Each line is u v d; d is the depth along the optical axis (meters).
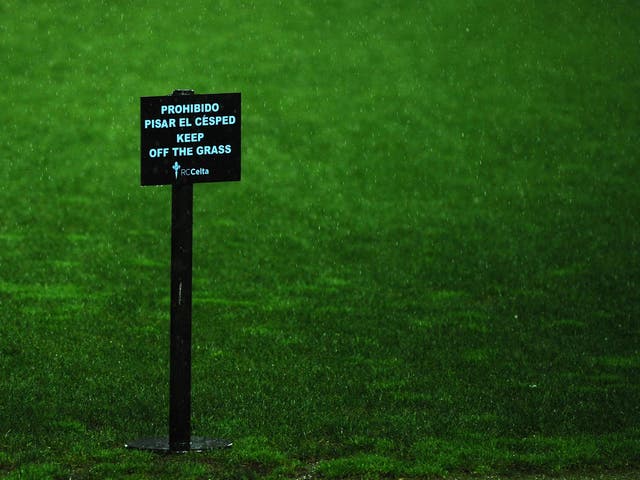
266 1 69.00
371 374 24.66
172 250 17.95
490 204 45.78
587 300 32.62
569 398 22.69
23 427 19.88
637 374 24.98
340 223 42.84
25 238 39.41
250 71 60.69
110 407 21.33
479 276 35.69
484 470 17.94
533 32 66.31
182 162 17.48
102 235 40.28
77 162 49.38
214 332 28.42
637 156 51.88
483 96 58.75
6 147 50.53
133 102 56.41
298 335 28.23
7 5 66.12
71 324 28.80
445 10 68.81
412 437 19.59
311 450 18.78
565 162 51.12
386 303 32.16
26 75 58.62
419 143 53.09
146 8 66.94
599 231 41.91
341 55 62.97
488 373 24.89
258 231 41.38
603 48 64.62
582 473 17.95
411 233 41.56
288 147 52.09
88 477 17.27
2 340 26.73
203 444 18.83
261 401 22.11
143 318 29.78
